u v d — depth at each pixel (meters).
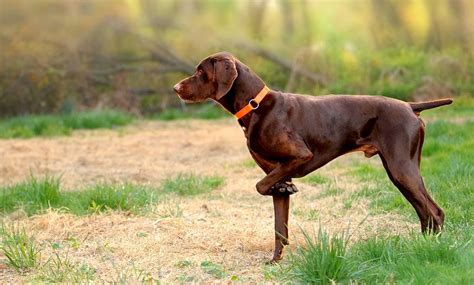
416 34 27.08
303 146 7.64
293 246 8.51
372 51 26.38
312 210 10.40
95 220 9.87
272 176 7.68
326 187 12.06
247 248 8.52
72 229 9.45
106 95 25.53
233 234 9.00
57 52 25.58
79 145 18.42
